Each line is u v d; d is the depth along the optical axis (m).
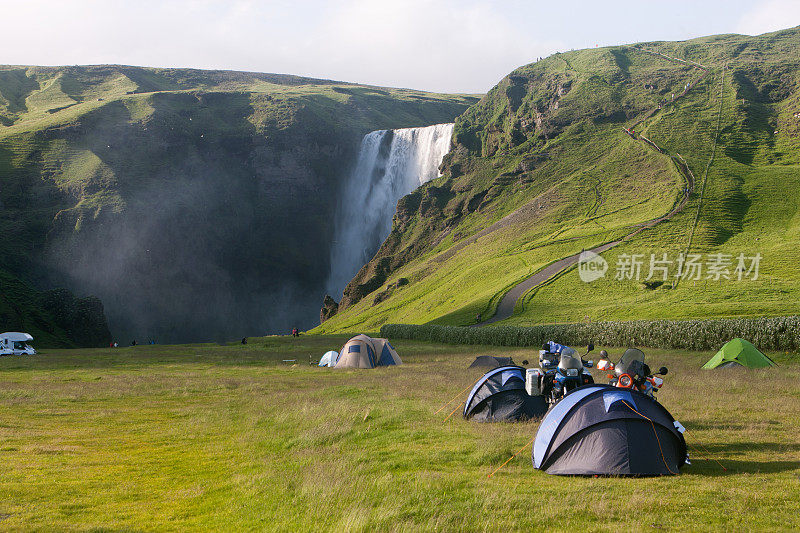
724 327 34.81
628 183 127.50
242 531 7.45
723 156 128.25
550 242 110.62
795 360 28.53
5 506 8.61
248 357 45.72
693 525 6.78
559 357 12.48
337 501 8.16
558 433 9.65
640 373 11.09
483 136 192.25
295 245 195.50
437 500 7.98
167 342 158.88
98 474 10.52
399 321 109.31
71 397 21.16
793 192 106.31
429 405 16.62
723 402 15.91
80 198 163.75
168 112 197.00
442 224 165.62
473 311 85.00
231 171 195.88
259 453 11.88
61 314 118.94
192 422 15.68
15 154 171.25
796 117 137.62
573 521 7.08
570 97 175.88
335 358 36.41
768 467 9.34
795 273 75.38
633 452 9.17
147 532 7.52
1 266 139.00
